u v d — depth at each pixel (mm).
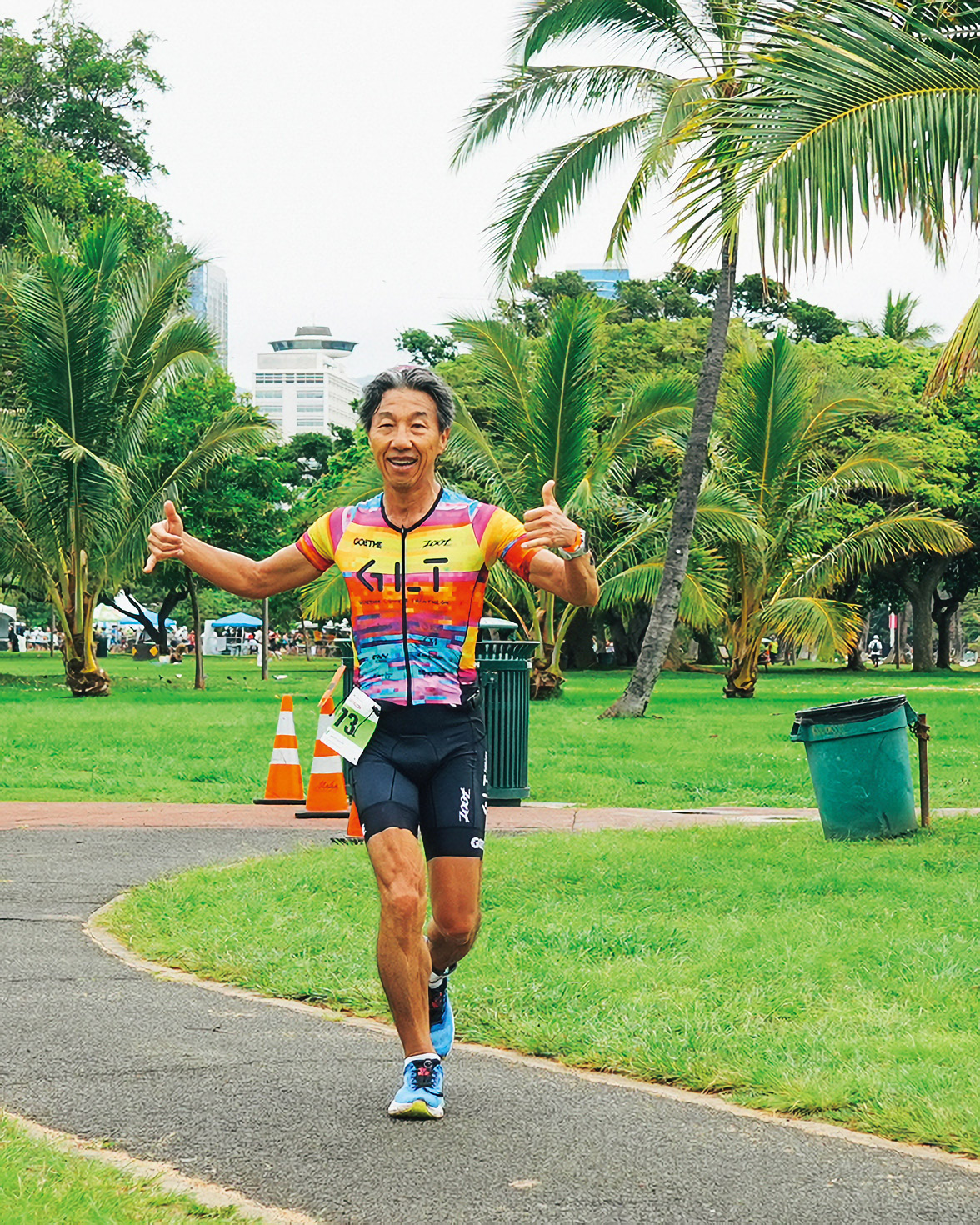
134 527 28844
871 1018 4805
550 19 20094
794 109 8875
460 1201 3365
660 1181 3506
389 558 4043
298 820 10641
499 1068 4480
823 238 8891
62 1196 3172
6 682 34875
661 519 27328
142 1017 5039
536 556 3988
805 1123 3938
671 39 19875
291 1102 4098
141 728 18297
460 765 4039
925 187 8805
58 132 44562
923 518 30344
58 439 26641
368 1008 5141
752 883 7266
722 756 15422
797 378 28875
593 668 56188
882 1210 3332
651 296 54875
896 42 8766
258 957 5801
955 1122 3801
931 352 47906
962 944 5809
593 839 8961
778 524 29719
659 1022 4773
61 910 7020
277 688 32812
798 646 33906
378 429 4066
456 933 4039
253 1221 3172
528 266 21016
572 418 25562
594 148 20453
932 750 16047
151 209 43375
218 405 35312
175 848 9117
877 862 8039
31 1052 4570
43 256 26266
